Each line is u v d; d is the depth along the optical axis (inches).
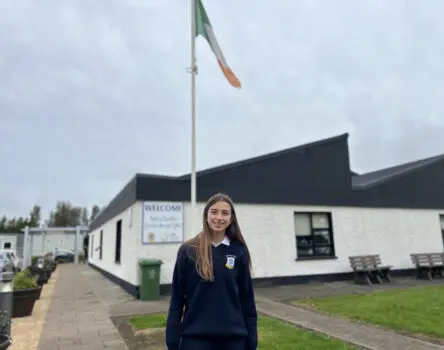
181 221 423.8
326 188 523.2
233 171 465.1
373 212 548.1
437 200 605.3
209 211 99.3
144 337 232.5
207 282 91.4
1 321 180.5
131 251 426.9
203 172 446.6
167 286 406.6
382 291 402.3
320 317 279.1
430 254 539.5
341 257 510.9
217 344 88.3
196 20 349.7
